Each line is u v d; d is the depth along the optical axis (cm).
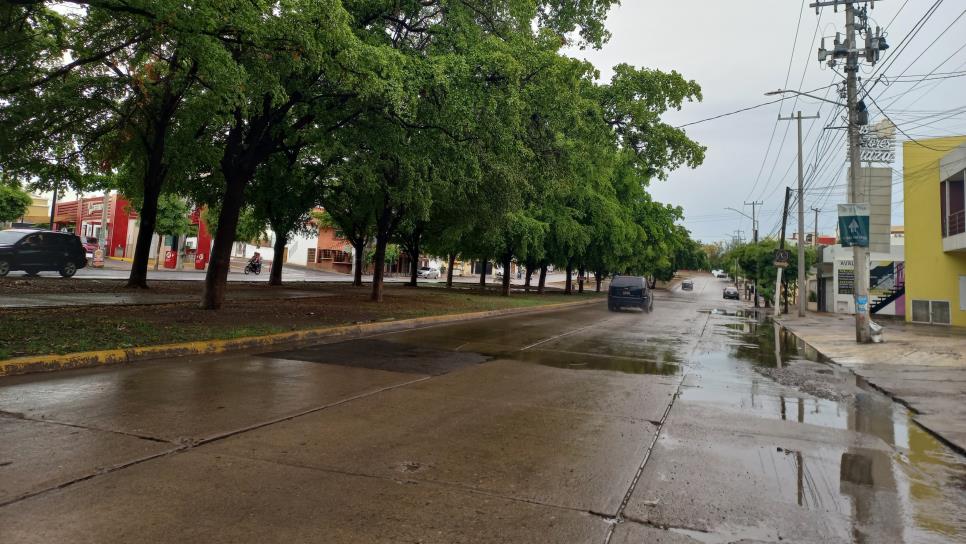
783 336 1781
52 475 388
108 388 641
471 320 1814
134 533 315
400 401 660
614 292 2714
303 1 829
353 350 1032
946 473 480
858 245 1534
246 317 1307
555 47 1263
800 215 2798
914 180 2280
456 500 384
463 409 637
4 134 1480
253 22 845
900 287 2697
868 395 829
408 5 1212
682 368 1010
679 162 1736
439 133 1234
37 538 304
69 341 828
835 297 3155
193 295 1800
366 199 2039
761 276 3778
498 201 1781
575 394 746
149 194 1938
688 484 432
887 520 377
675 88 1670
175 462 426
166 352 860
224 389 669
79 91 1545
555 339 1381
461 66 1042
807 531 357
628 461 481
